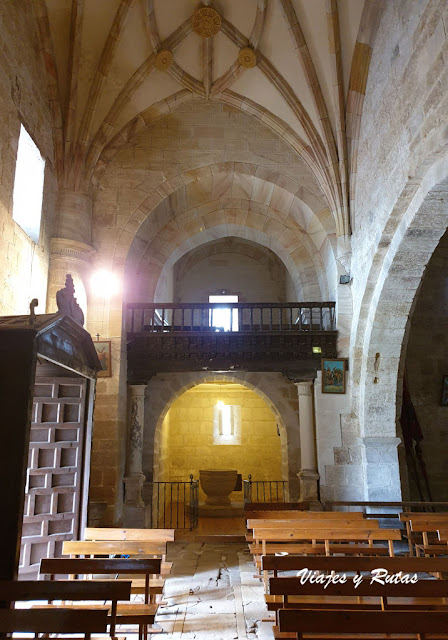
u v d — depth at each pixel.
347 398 12.89
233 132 13.64
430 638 4.64
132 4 11.10
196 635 6.17
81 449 7.37
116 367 12.20
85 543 6.17
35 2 10.59
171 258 15.91
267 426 20.12
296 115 12.56
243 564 9.70
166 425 18.64
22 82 9.94
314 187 13.45
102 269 12.66
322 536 6.98
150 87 12.62
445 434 15.20
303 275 15.09
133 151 13.38
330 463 12.57
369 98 11.19
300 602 5.54
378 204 10.30
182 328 13.29
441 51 7.06
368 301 11.66
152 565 5.42
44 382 7.29
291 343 13.28
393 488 12.01
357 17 10.70
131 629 6.32
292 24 11.32
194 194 14.41
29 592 4.48
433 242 9.47
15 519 5.04
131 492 12.38
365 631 3.98
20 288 9.57
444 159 7.54
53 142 11.86
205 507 16.48
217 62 12.53
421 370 15.57
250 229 15.86
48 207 11.42
